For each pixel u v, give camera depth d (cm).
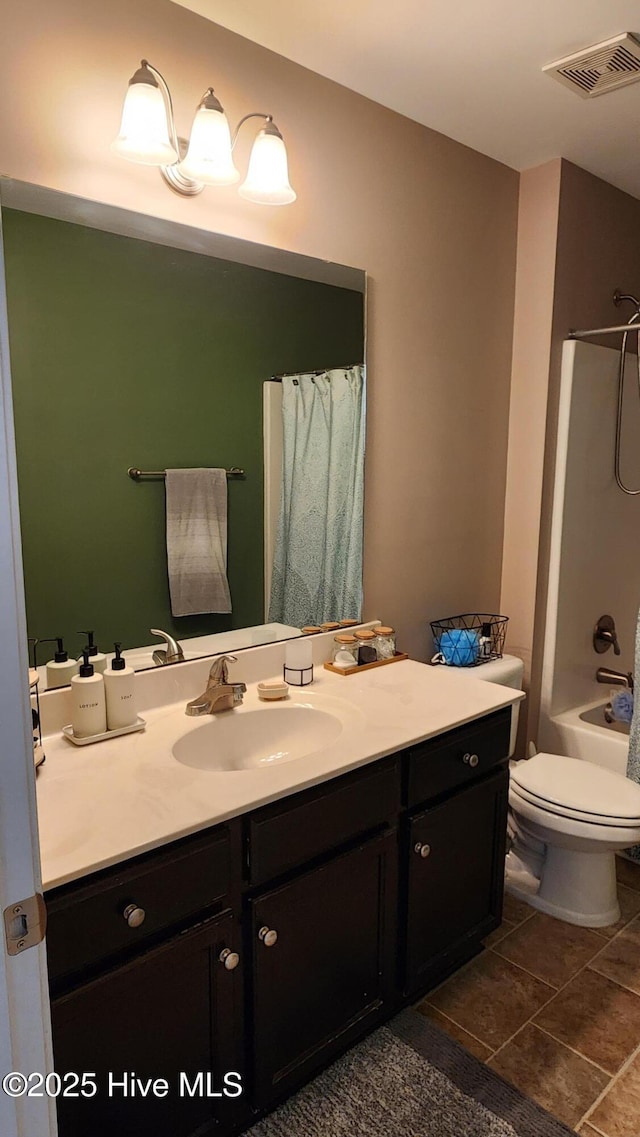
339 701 181
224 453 183
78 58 146
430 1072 161
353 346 210
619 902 229
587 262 266
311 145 192
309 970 145
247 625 193
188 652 180
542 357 258
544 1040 171
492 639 260
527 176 256
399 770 159
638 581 317
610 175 262
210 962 126
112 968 112
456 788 178
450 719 170
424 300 230
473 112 213
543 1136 146
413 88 199
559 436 264
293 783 134
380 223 213
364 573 226
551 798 207
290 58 183
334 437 209
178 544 176
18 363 145
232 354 182
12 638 67
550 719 274
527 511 269
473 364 252
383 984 166
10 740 68
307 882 140
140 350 164
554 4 160
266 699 179
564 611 274
